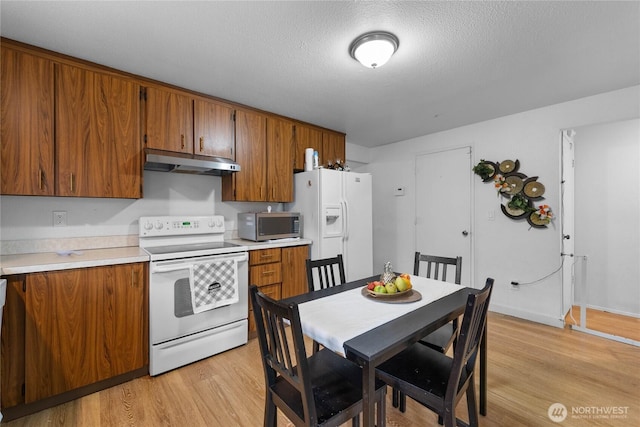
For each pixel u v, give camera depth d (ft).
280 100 9.00
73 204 7.41
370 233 11.80
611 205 10.30
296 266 9.74
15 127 5.88
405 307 4.78
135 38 5.79
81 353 5.87
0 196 6.57
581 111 8.90
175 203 9.02
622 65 6.89
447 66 6.88
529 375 6.68
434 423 5.30
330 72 7.20
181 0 4.73
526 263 10.11
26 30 5.51
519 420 5.28
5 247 6.61
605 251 10.46
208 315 7.50
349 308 4.75
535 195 9.82
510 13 5.07
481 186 11.20
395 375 4.30
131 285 6.48
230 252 7.93
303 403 3.36
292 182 10.83
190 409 5.63
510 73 7.25
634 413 5.42
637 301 9.86
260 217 9.34
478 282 11.29
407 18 5.19
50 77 6.24
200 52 6.31
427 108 9.71
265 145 9.99
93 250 7.40
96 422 5.27
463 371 4.47
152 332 6.67
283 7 4.91
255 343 8.36
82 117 6.62
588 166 10.70
